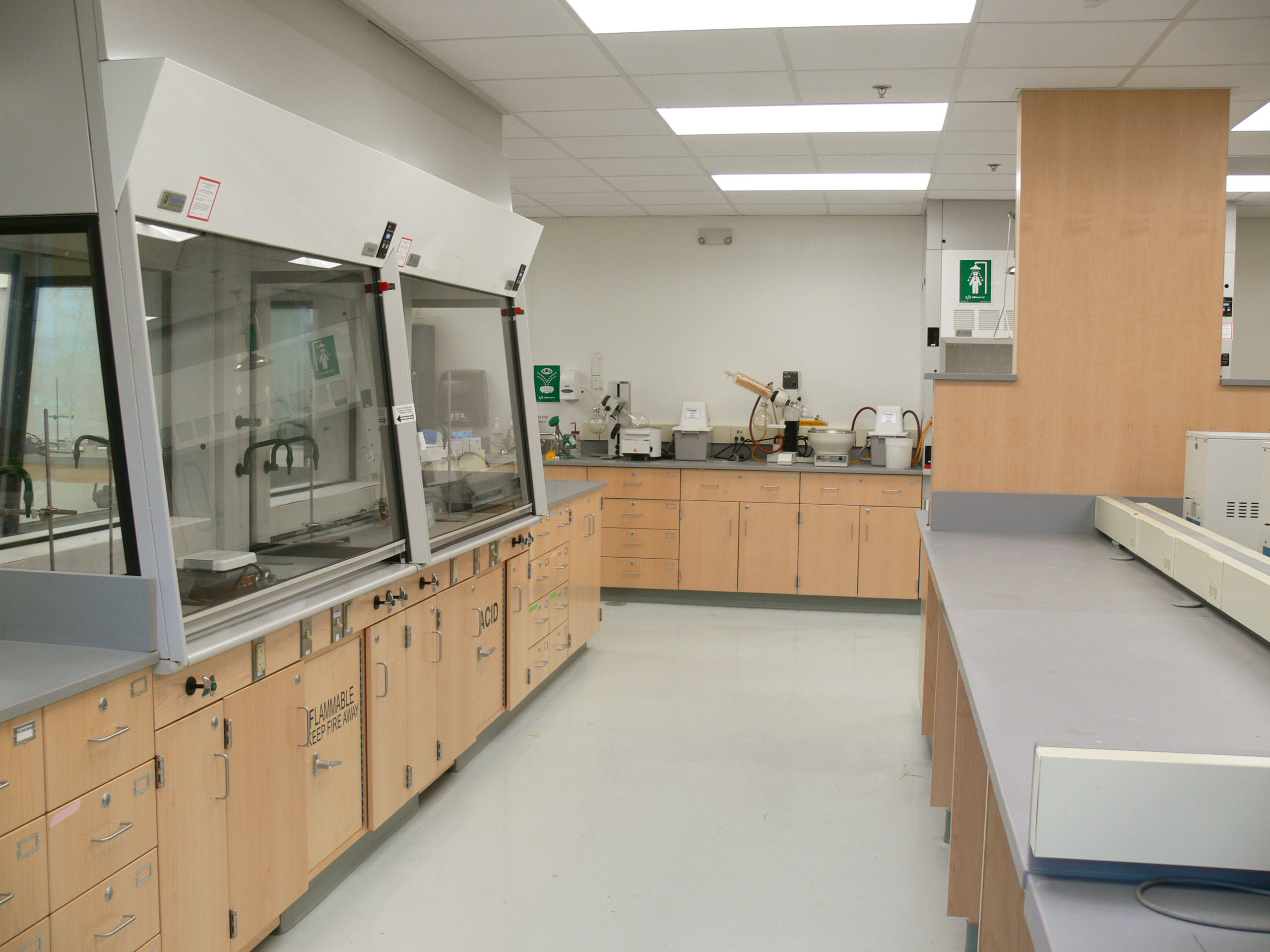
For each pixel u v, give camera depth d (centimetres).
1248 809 98
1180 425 352
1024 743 139
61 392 184
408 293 306
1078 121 354
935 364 592
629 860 270
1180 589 255
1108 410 355
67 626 181
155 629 178
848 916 242
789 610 584
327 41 274
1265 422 347
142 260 190
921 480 560
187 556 205
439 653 302
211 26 214
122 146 173
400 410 274
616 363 661
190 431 209
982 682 170
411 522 275
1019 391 358
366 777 262
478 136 384
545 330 668
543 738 364
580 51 326
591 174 515
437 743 303
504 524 353
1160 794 100
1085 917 96
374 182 251
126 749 172
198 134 185
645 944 228
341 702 248
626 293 657
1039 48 314
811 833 288
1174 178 350
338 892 252
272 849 217
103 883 167
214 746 196
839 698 414
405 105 316
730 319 646
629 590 609
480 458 353
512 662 365
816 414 640
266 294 231
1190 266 350
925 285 597
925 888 256
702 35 311
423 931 233
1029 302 356
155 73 169
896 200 578
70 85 175
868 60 331
